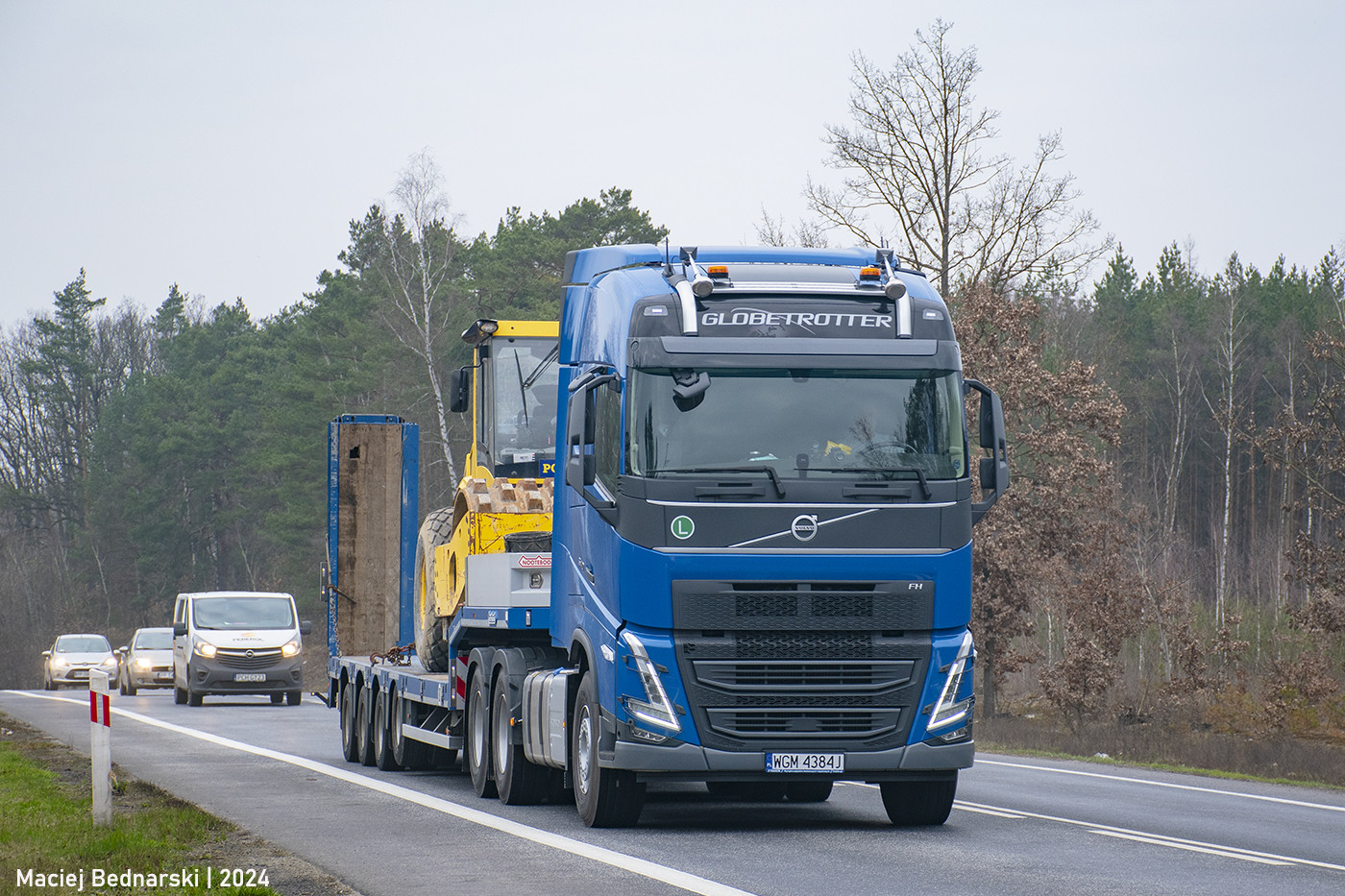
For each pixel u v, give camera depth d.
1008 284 132.25
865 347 37.56
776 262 41.06
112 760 60.75
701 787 53.69
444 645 54.50
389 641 70.94
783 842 34.84
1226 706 115.81
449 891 27.72
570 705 39.88
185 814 37.94
